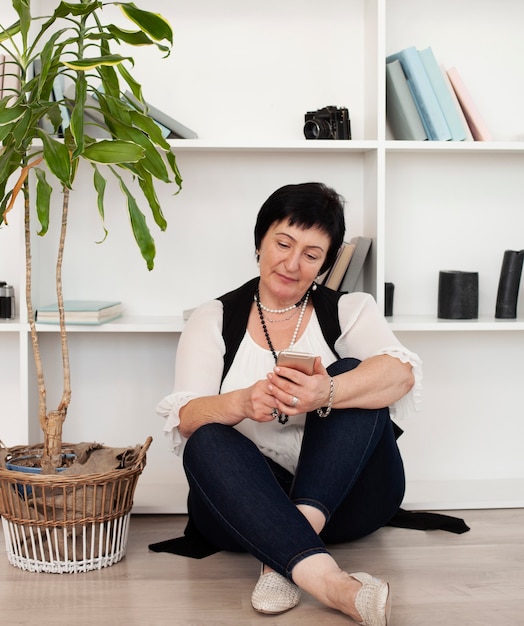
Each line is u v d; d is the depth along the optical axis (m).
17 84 2.25
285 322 1.96
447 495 2.45
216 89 2.55
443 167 2.60
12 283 2.54
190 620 1.62
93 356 2.60
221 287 2.59
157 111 2.29
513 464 2.69
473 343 2.65
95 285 2.57
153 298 2.58
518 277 2.49
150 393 2.61
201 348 1.90
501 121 2.61
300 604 1.69
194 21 2.54
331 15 2.55
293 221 1.83
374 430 1.75
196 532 2.07
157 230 2.57
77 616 1.64
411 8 2.57
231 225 2.58
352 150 2.46
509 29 2.60
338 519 1.92
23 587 1.79
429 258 2.62
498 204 2.62
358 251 2.38
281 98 2.56
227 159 2.56
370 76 2.47
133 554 2.01
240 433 1.74
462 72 2.59
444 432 2.66
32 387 2.42
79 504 1.86
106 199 2.55
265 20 2.54
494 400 2.67
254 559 1.97
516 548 2.04
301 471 1.72
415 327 2.34
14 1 1.75
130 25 2.53
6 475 1.84
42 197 1.84
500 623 1.59
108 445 2.61
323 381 1.69
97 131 2.34
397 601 1.70
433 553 2.01
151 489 2.51
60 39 2.49
